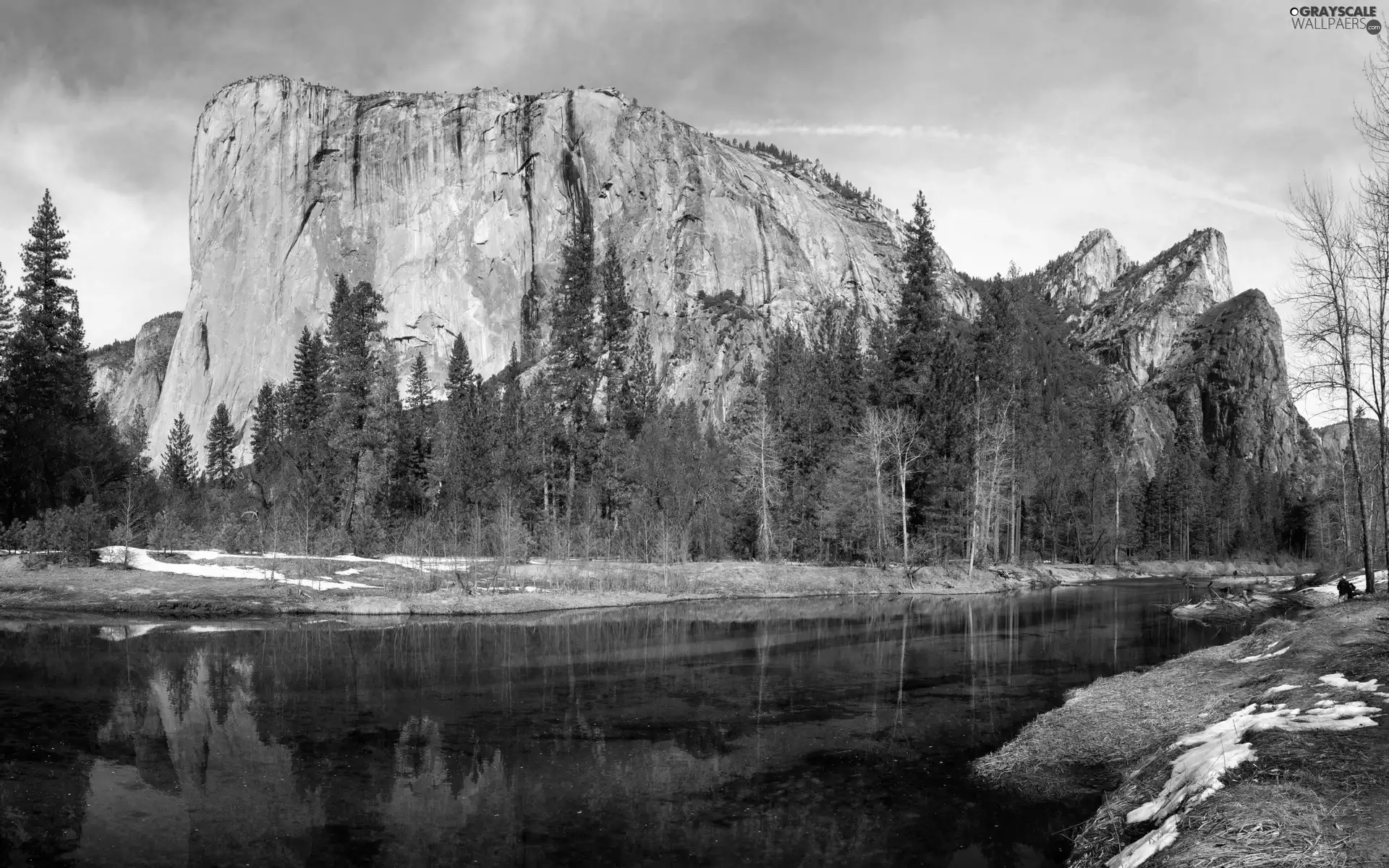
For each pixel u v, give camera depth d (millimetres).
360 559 47156
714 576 50375
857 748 15766
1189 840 7633
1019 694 20719
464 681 22312
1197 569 90812
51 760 14695
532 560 52594
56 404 57844
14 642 27594
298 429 75062
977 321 77000
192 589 37469
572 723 17766
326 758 15000
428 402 94438
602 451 67438
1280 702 11977
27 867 10133
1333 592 39906
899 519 61281
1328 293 25406
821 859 10398
